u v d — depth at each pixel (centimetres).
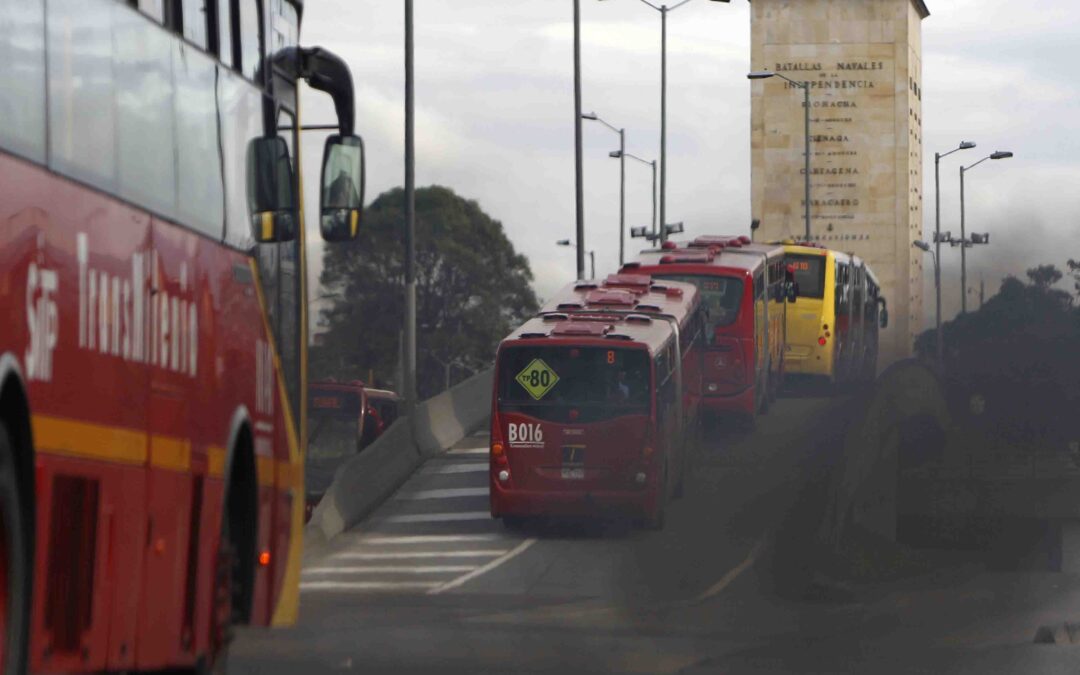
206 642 2497
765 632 4828
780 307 11775
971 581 8519
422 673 3012
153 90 2253
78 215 1900
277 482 3072
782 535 7638
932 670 3625
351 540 7738
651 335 7625
